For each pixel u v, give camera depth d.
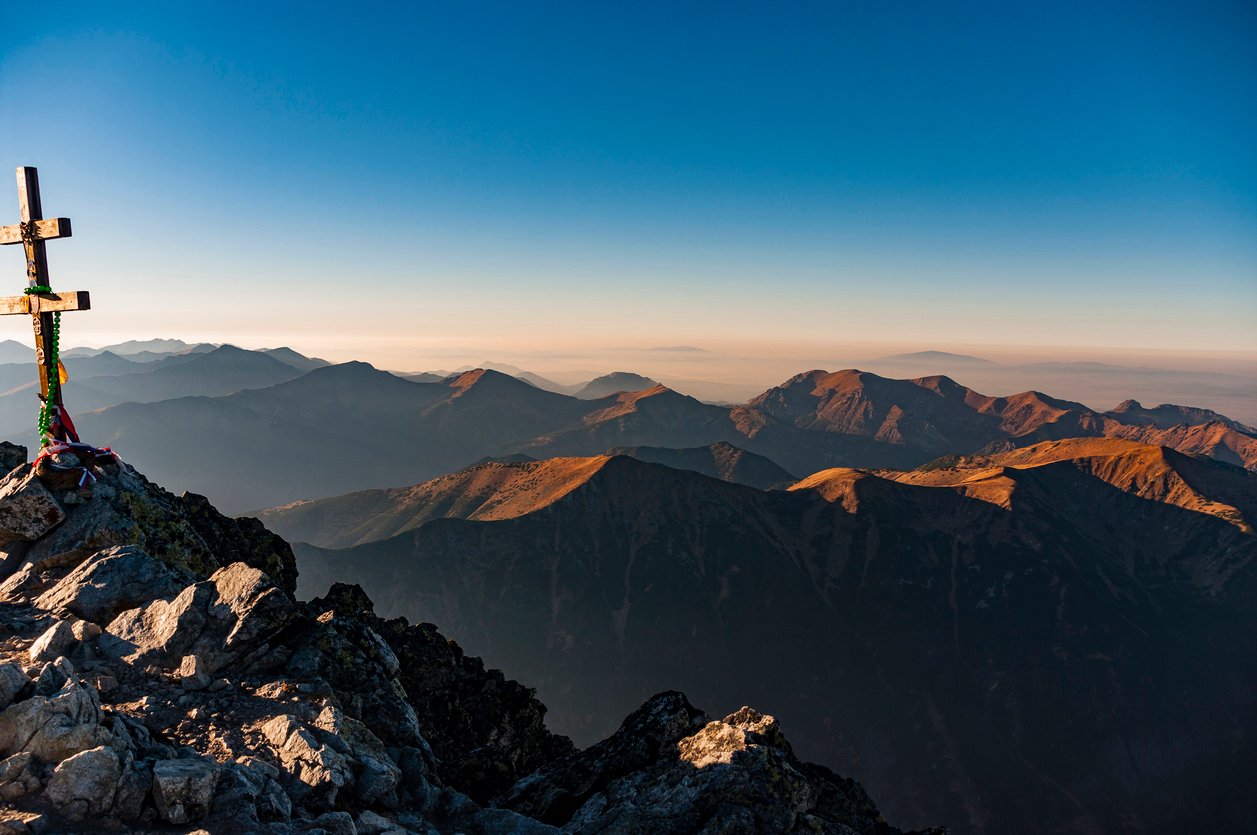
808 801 16.98
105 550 18.69
